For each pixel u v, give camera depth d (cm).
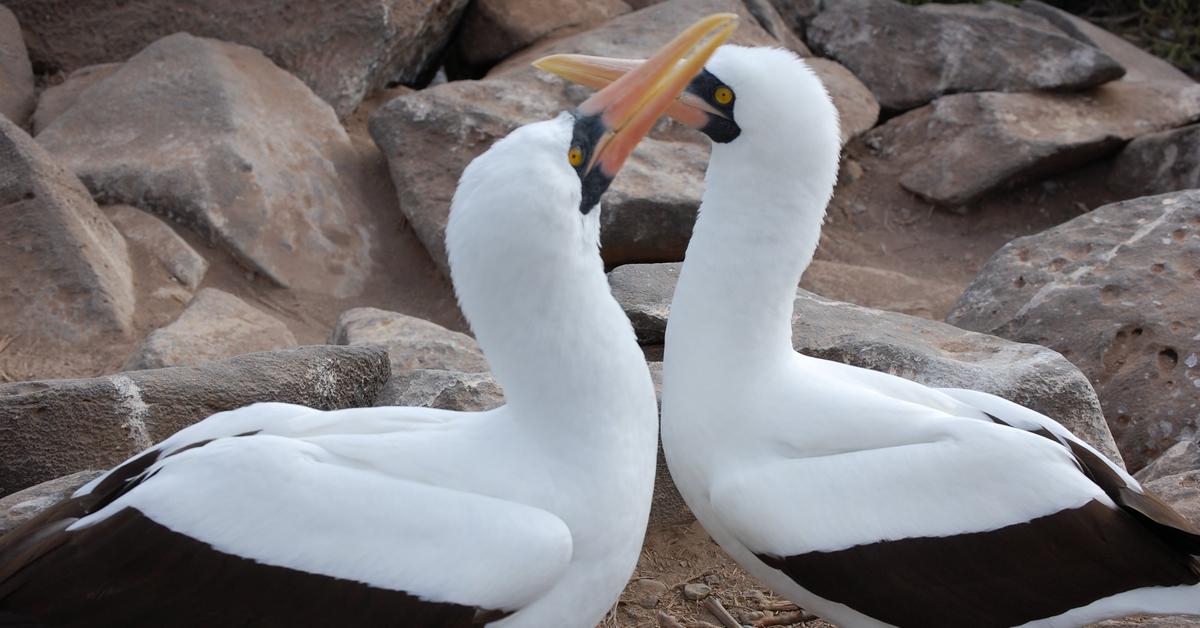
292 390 713
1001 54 1352
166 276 988
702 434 560
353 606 454
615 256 1049
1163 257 886
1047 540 510
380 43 1259
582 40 1290
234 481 462
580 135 496
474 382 715
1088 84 1320
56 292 921
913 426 530
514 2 1384
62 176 979
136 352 852
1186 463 731
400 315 884
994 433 520
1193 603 515
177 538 456
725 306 561
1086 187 1293
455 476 480
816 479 525
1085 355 855
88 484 511
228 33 1248
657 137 1164
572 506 484
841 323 801
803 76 558
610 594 510
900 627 525
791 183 555
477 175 475
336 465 473
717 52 570
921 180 1271
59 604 454
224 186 1044
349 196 1113
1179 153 1254
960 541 511
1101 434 723
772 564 534
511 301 475
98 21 1263
